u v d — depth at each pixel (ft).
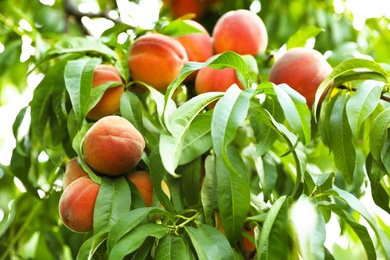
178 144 3.76
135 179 4.45
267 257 3.62
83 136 4.52
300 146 4.16
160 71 5.01
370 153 4.51
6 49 6.15
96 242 3.88
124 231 3.70
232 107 3.56
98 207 4.13
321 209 4.00
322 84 4.40
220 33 5.43
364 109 4.17
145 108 5.37
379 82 4.34
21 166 5.43
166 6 8.04
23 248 6.12
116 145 4.31
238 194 4.17
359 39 7.43
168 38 5.12
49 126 5.32
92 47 5.20
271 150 5.57
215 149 3.42
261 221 4.00
